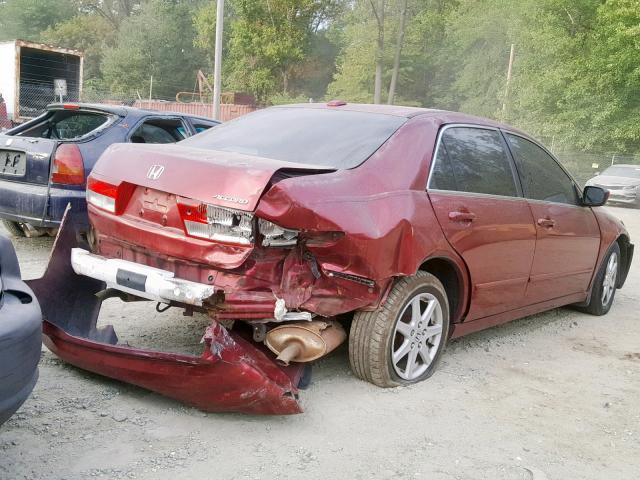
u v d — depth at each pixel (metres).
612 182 22.38
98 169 3.79
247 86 49.81
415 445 3.33
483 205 4.38
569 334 5.73
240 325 3.74
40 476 2.74
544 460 3.31
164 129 7.37
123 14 67.50
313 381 3.96
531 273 4.99
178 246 3.35
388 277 3.68
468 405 3.89
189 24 59.00
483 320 4.65
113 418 3.31
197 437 3.20
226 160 3.45
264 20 48.66
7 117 19.31
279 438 3.27
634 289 8.12
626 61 31.28
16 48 19.36
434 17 47.88
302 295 3.40
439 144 4.25
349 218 3.43
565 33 35.31
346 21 50.97
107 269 3.51
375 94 46.81
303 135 4.16
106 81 58.12
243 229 3.18
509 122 37.84
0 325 2.38
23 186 6.26
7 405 2.39
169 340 4.43
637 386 4.54
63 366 3.90
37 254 6.87
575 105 33.69
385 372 3.88
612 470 3.29
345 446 3.25
